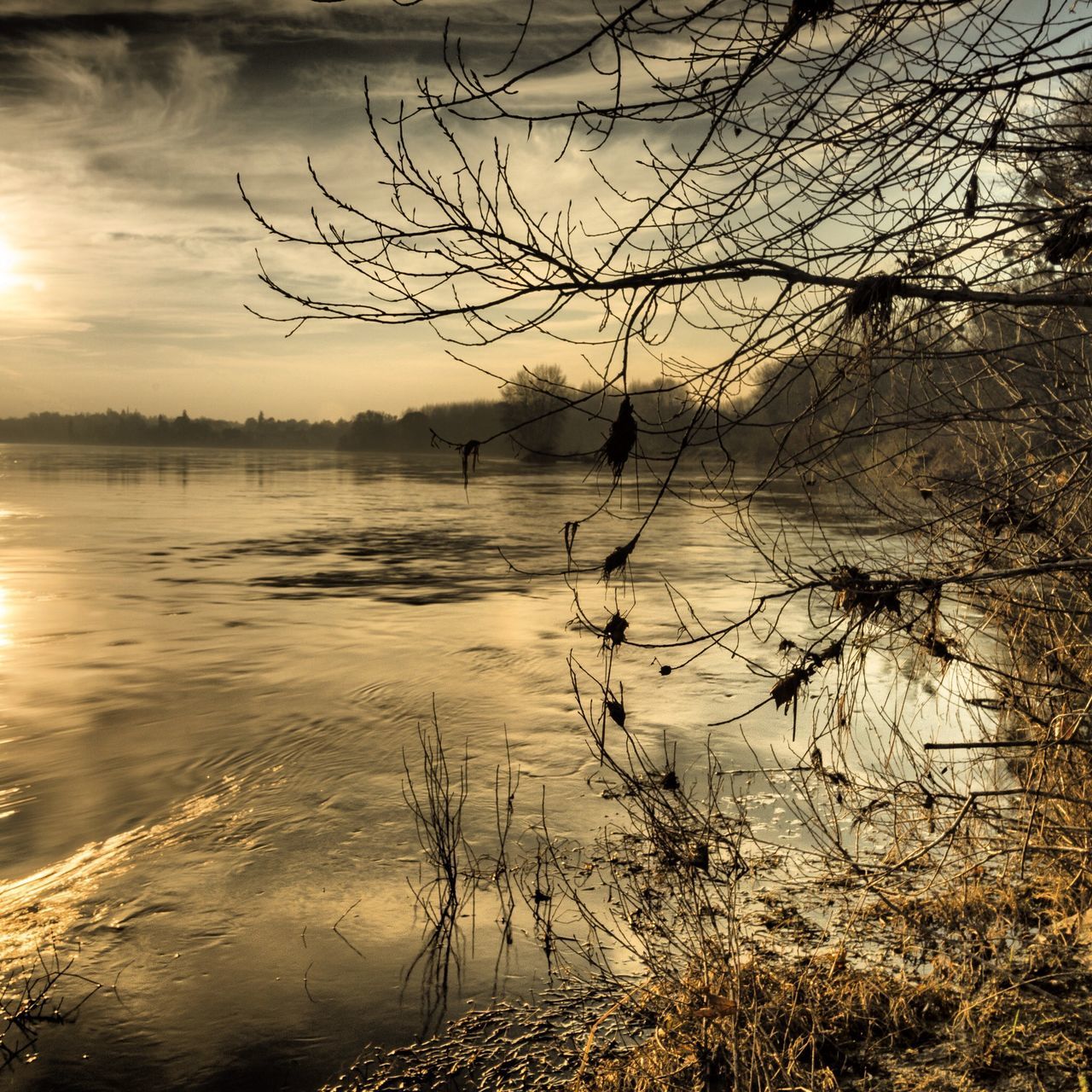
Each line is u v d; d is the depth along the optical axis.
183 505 50.41
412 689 12.86
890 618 4.04
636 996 5.11
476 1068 4.70
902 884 5.41
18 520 40.78
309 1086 4.65
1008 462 4.47
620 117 2.90
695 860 4.91
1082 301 2.82
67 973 5.80
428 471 106.12
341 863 7.33
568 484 77.94
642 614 18.06
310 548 30.84
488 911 6.37
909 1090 3.91
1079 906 5.03
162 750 10.35
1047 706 5.08
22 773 9.61
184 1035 5.11
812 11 2.87
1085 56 2.85
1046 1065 3.89
